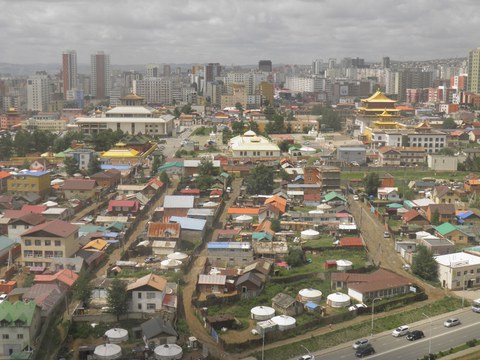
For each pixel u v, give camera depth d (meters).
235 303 115.44
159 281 113.62
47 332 102.69
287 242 150.38
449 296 123.38
